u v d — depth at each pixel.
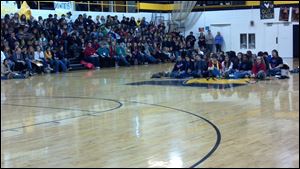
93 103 8.12
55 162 4.21
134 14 21.67
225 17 22.03
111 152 4.52
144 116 6.60
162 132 5.43
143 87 10.48
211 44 21.81
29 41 15.14
